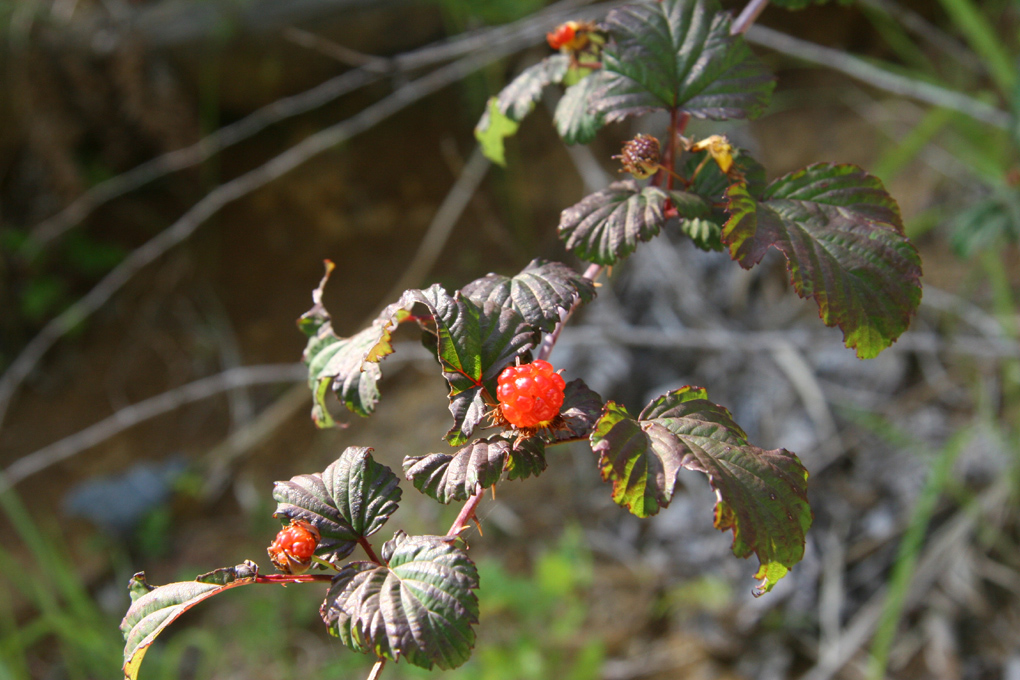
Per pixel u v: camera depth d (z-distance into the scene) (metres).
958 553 0.85
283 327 1.37
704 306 1.09
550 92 1.26
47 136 1.25
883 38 1.25
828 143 1.21
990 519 0.85
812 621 0.86
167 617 0.39
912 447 0.88
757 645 0.87
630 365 1.08
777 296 1.09
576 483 1.07
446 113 1.44
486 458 0.39
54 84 1.24
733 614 0.88
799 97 1.26
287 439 1.27
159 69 1.25
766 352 1.04
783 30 1.29
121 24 1.23
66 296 1.40
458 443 0.39
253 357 1.35
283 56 1.28
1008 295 0.90
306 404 1.30
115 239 1.42
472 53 1.02
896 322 0.40
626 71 0.43
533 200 1.37
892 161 0.88
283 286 1.41
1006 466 0.85
